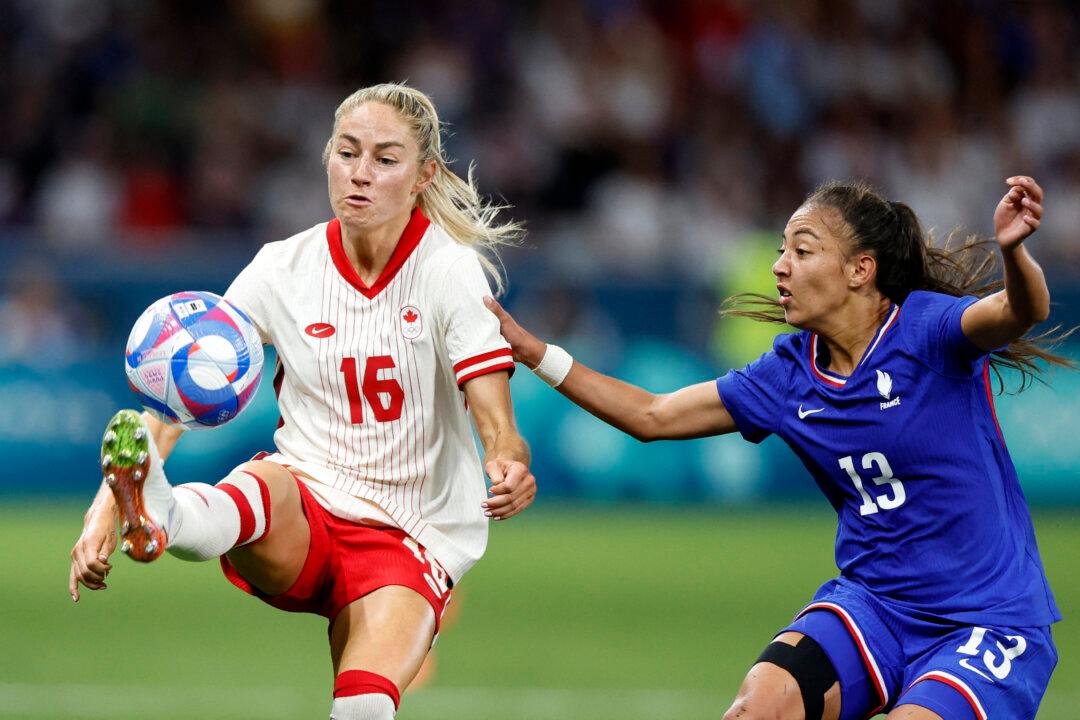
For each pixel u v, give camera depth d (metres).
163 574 40.53
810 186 64.44
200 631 31.81
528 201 61.91
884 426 15.67
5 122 60.97
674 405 17.14
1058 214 64.06
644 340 51.28
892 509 15.73
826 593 16.14
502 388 15.85
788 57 66.69
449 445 16.42
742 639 30.98
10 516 47.09
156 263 51.31
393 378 15.99
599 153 61.97
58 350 50.41
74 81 62.44
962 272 16.94
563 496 50.78
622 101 64.81
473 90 64.56
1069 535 46.72
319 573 15.73
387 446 16.06
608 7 67.00
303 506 15.69
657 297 51.34
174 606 35.03
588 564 41.25
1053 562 41.59
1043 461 49.12
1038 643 15.32
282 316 16.31
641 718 23.86
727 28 66.94
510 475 14.72
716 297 51.41
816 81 67.00
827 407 16.06
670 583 38.06
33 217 59.81
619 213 60.88
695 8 67.06
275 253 16.52
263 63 64.81
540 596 36.28
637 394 17.34
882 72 67.81
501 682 26.69
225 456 47.41
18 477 49.62
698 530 47.34
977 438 15.62
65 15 63.78
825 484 16.42
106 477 13.19
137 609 34.50
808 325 16.11
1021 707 15.07
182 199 60.41
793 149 65.25
